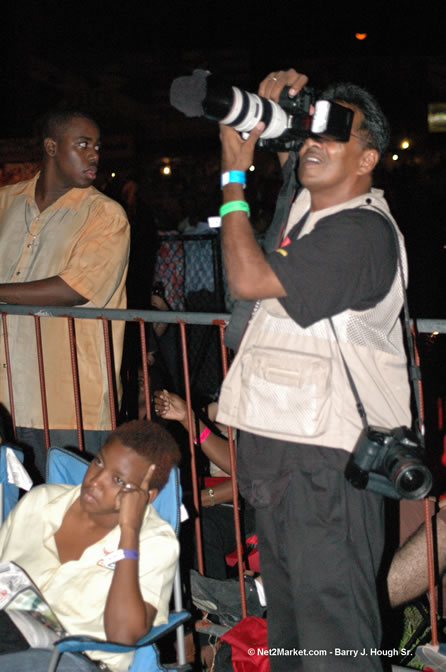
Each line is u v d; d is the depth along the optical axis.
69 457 2.90
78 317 3.43
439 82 11.30
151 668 2.51
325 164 2.12
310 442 2.13
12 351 3.62
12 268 3.66
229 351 4.03
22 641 2.31
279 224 2.36
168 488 2.67
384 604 3.06
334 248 2.00
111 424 3.63
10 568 2.47
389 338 2.22
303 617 2.24
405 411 2.23
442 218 9.53
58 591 2.49
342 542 2.19
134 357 4.68
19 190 3.75
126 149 11.25
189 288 7.23
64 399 3.60
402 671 2.92
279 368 2.14
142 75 11.48
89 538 2.55
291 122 2.12
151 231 7.01
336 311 2.05
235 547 3.71
